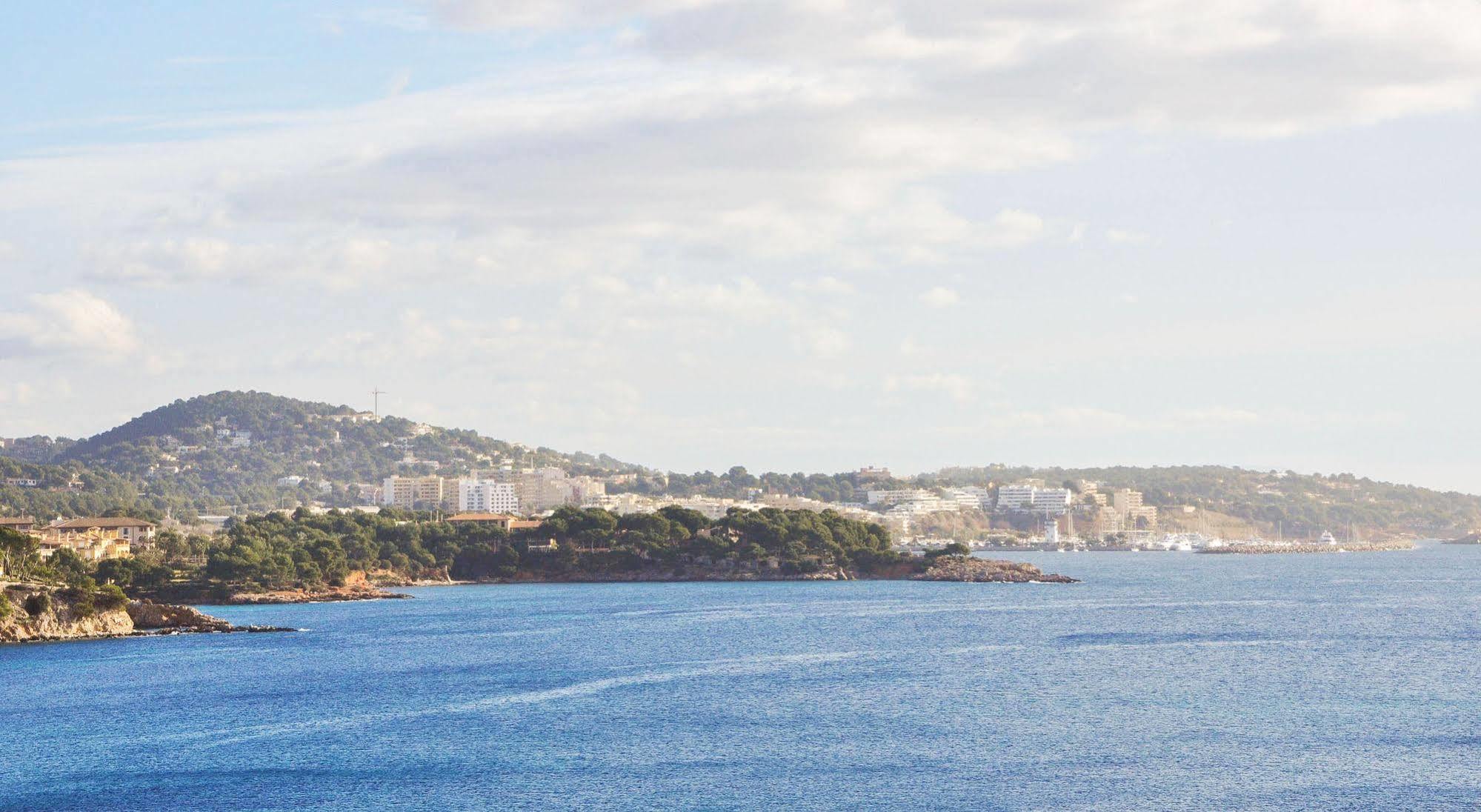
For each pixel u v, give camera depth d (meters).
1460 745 145.25
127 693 189.00
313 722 165.50
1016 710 168.88
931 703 174.25
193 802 127.88
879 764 139.25
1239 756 141.38
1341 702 173.50
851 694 182.12
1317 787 128.12
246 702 180.12
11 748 151.38
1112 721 160.88
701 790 129.50
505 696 183.50
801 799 126.12
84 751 149.88
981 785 130.38
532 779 134.25
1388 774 132.50
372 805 126.06
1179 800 124.12
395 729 160.00
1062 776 133.25
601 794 128.50
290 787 132.75
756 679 197.50
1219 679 194.38
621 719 165.12
